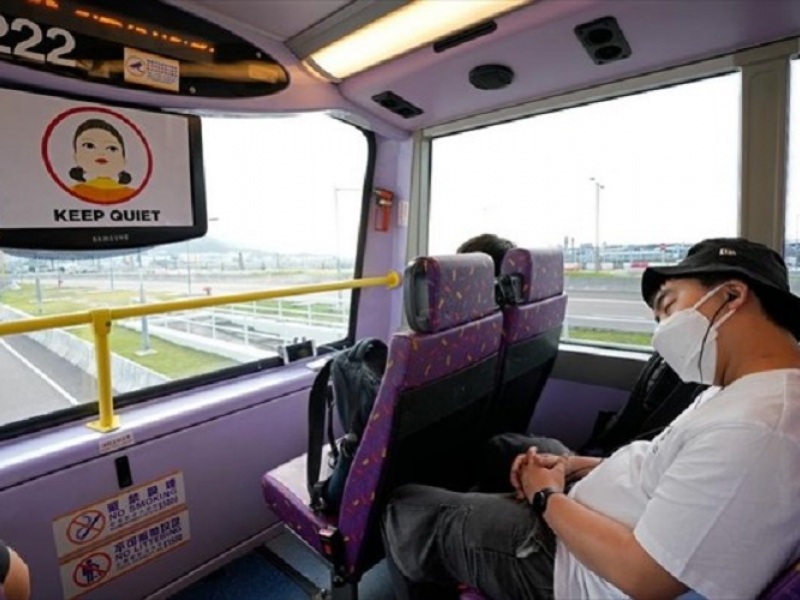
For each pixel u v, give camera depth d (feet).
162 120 6.47
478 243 5.96
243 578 6.61
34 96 5.41
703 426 2.72
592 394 7.46
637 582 2.71
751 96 5.91
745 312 2.88
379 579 6.55
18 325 4.73
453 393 4.78
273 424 7.40
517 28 5.77
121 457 5.69
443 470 5.51
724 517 2.44
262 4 6.17
